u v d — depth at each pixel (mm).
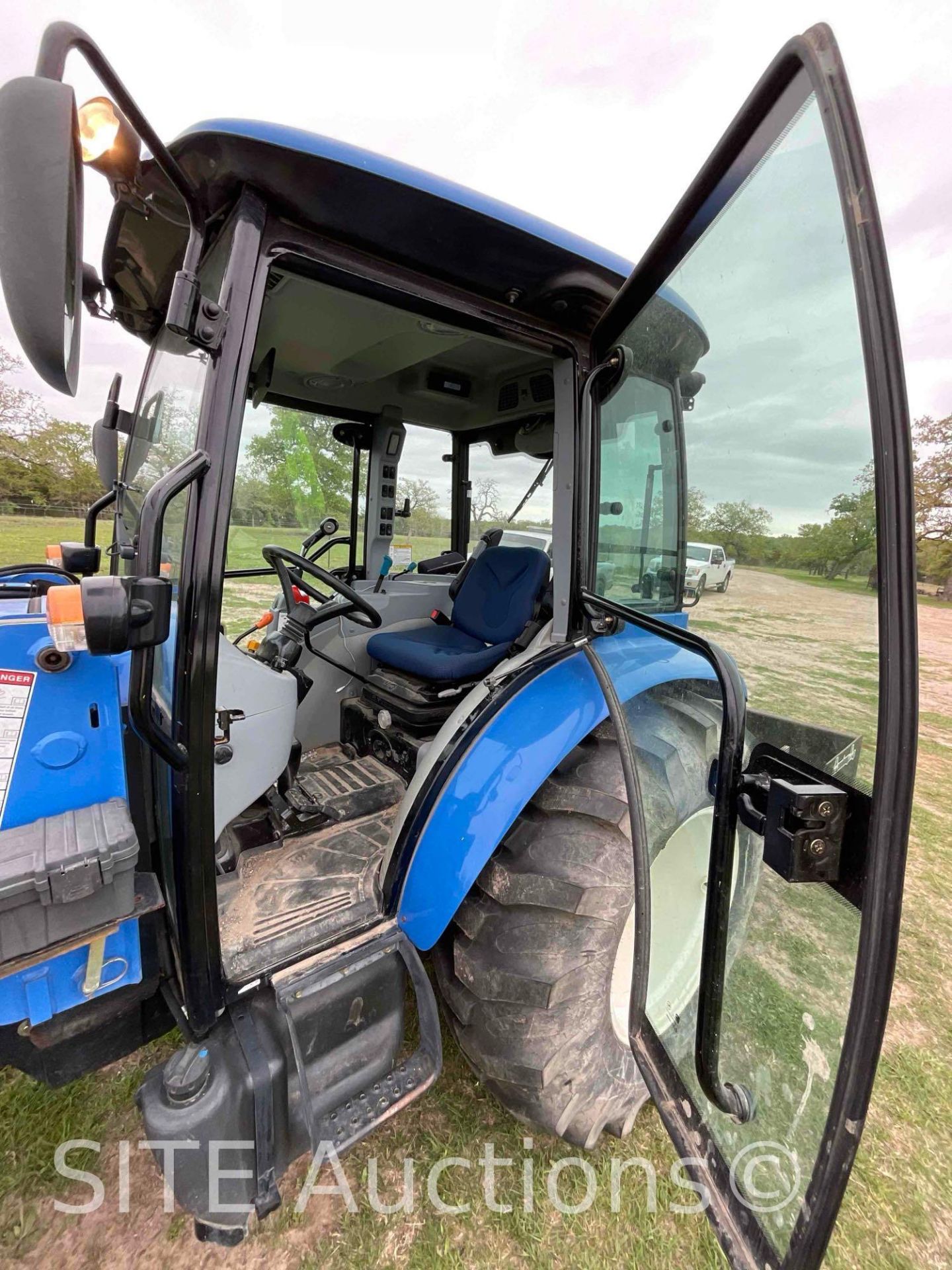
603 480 1396
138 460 1598
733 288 865
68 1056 1077
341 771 2068
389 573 3041
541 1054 1239
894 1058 1839
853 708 638
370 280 1106
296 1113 1081
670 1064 1071
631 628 1367
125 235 1235
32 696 984
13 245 606
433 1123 1523
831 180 621
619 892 1274
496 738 1335
